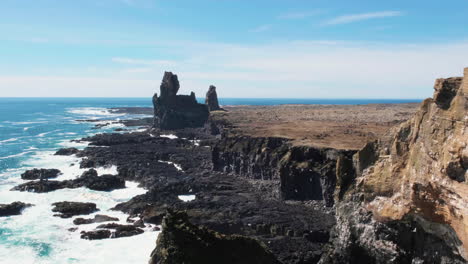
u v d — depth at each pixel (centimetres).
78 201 7219
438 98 2989
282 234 5394
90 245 5266
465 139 2598
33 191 7738
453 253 3000
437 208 2936
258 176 8238
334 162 6575
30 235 5562
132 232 5625
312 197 6631
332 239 4316
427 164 3002
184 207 6444
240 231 5462
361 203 3878
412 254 3422
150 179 8525
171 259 3441
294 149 7206
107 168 9838
